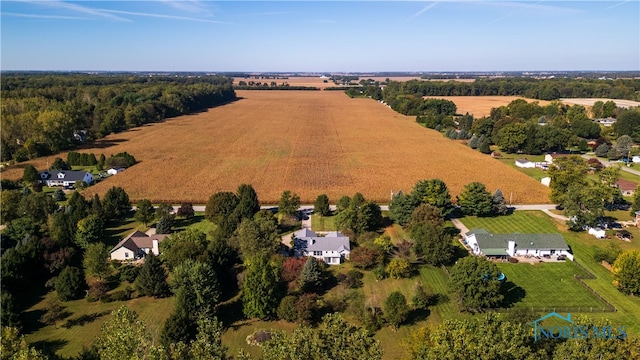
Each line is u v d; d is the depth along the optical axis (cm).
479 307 6012
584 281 6931
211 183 12125
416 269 7381
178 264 6738
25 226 7781
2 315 5556
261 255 6625
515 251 7788
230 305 6378
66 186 11969
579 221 8875
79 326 5825
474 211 9725
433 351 4091
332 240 7831
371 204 8944
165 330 5225
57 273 7038
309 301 5988
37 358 4081
